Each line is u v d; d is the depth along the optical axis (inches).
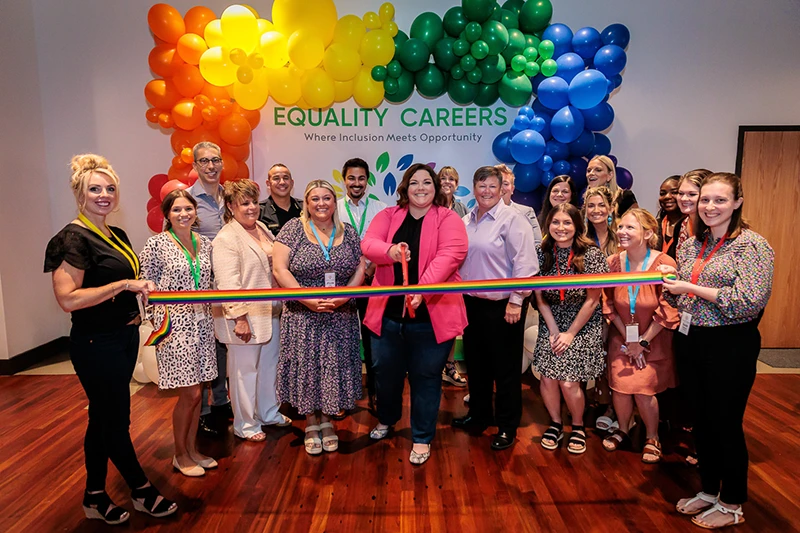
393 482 96.2
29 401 137.1
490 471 99.9
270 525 83.9
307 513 87.0
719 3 171.2
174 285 92.3
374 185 176.9
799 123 176.2
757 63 173.8
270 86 153.1
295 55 146.5
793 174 177.9
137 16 171.9
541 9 153.6
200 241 99.3
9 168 161.6
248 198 108.1
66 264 72.8
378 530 82.5
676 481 96.0
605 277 84.4
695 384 83.2
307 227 103.5
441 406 132.2
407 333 99.6
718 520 81.8
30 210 170.2
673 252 108.3
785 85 174.6
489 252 105.3
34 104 172.6
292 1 145.8
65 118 176.7
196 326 94.3
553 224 102.6
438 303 95.8
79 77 175.0
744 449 80.2
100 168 77.5
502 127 175.0
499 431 109.7
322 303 100.2
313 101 154.6
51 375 158.6
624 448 109.0
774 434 115.6
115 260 77.3
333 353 102.2
